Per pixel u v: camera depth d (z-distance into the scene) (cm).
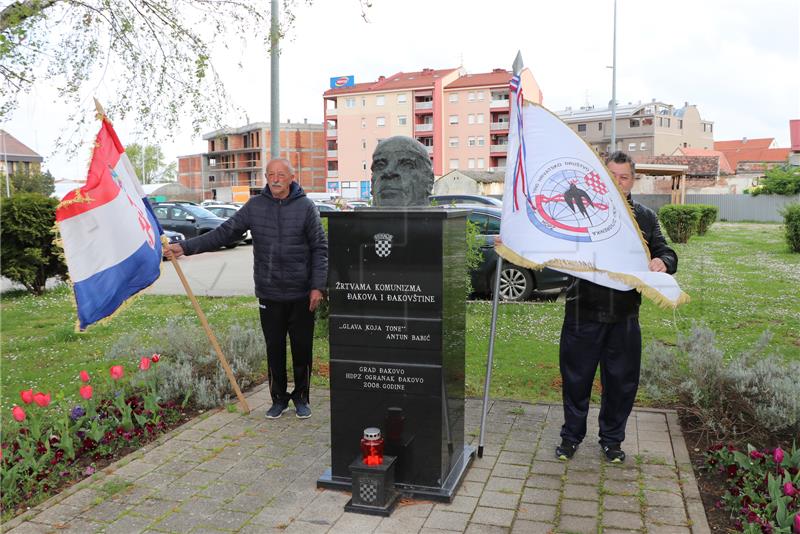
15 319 962
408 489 375
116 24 780
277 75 1115
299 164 6241
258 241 496
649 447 443
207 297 1144
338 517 354
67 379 631
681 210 2100
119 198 457
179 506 368
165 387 538
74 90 778
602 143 6856
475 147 5522
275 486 392
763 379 480
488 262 1024
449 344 378
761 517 322
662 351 561
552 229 409
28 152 3988
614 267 398
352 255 373
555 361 676
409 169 389
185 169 7406
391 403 375
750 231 2827
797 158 5778
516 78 411
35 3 673
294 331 505
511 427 487
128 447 457
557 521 346
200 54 814
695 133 7200
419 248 362
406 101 5628
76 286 439
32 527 347
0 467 391
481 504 367
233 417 514
